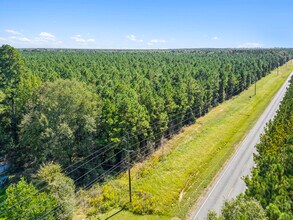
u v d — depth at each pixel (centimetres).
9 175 5116
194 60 14600
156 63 12275
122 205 3753
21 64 6925
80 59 12438
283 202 1977
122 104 4994
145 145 5447
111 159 4931
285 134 3219
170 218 3519
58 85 4903
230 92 9700
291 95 5562
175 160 5031
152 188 4125
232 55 19738
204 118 7538
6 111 6388
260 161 2697
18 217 3020
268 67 14250
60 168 4184
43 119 4625
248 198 2027
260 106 8575
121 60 13012
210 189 4141
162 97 6181
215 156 5259
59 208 3316
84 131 4838
